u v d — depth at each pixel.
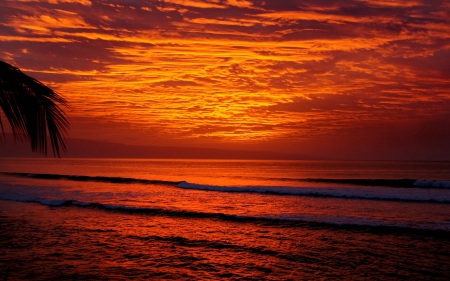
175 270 10.13
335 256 11.31
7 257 11.26
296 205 21.41
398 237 13.50
